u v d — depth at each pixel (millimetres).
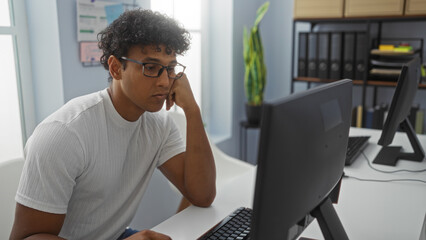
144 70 1103
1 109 1807
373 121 2873
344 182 1495
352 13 2820
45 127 1074
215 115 3352
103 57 1243
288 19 3449
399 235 1084
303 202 809
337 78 3010
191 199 1312
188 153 1319
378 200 1323
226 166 2309
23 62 1831
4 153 1837
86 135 1113
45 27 1788
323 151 842
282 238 780
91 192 1178
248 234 1062
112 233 1272
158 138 1345
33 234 1021
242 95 3455
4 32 1732
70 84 1833
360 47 2898
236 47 3232
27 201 1008
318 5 2922
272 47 3566
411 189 1422
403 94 1549
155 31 1089
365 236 1076
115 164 1202
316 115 799
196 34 3045
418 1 2600
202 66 3166
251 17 3430
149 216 2400
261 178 701
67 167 1053
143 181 1342
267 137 682
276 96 3635
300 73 3170
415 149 1771
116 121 1191
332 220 927
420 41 2969
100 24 1921
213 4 3158
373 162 1726
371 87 3209
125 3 2043
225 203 1326
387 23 3072
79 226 1213
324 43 3016
